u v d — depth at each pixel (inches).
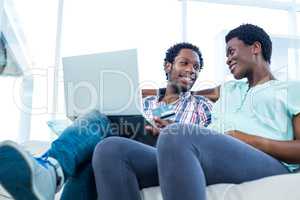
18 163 29.2
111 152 34.5
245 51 56.5
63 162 35.6
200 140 32.9
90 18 89.0
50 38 84.4
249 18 93.4
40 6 85.1
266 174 37.5
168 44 84.9
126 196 33.7
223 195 34.2
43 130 69.9
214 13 92.4
